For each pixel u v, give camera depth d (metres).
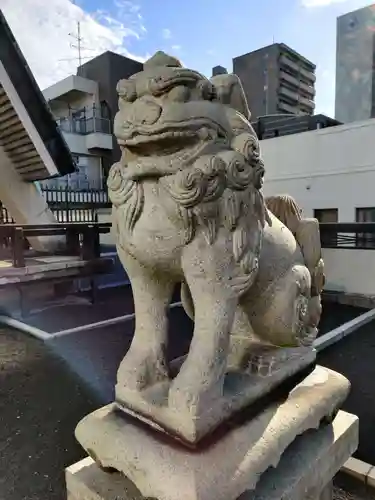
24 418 2.13
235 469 0.92
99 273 4.83
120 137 0.90
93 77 13.40
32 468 1.71
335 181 5.36
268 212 1.22
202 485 0.86
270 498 0.98
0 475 1.67
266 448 1.00
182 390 0.96
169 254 0.97
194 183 0.87
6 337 3.56
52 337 3.47
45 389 2.49
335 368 2.81
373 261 4.70
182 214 0.90
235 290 0.99
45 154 4.98
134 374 1.08
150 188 0.95
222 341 0.99
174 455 0.93
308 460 1.12
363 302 4.69
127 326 3.87
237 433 1.01
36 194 5.66
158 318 1.12
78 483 1.08
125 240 1.02
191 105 0.87
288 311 1.17
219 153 0.92
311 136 5.56
